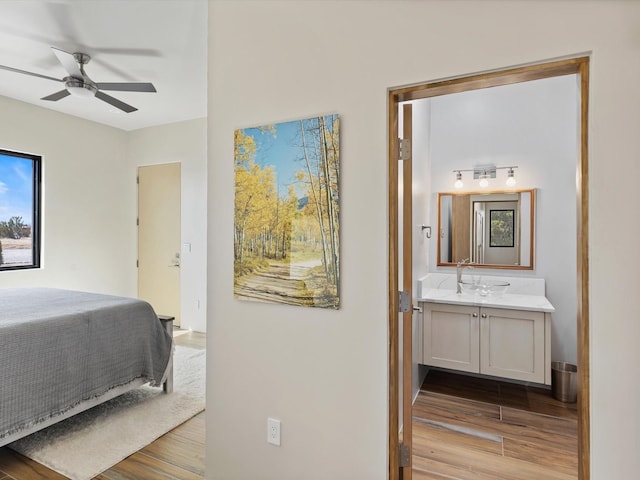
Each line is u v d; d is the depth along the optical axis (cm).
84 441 231
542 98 337
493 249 353
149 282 521
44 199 433
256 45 178
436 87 144
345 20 158
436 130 372
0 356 202
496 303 296
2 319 224
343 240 159
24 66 326
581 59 124
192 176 483
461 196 364
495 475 203
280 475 175
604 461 123
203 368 358
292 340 171
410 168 181
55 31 267
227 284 188
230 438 188
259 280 178
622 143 120
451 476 202
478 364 301
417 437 240
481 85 143
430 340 314
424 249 340
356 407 159
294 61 169
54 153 441
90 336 248
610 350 122
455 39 140
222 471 191
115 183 512
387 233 151
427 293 342
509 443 233
